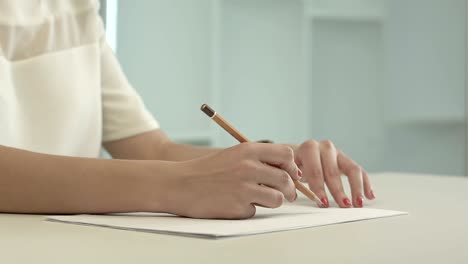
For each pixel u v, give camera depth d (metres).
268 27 3.37
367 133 3.52
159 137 1.32
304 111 3.37
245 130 3.33
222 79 3.26
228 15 3.27
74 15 1.25
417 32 3.51
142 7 2.95
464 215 0.77
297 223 0.67
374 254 0.51
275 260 0.48
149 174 0.74
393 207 0.86
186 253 0.51
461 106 3.52
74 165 0.77
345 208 0.84
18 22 1.14
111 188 0.75
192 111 3.13
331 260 0.48
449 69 3.53
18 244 0.55
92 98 1.26
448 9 3.52
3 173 0.77
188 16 3.11
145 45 2.97
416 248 0.54
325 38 3.44
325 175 0.91
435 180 1.34
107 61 1.34
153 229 0.62
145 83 2.99
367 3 3.49
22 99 1.16
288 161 0.74
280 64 3.38
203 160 0.73
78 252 0.51
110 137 1.33
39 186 0.76
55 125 1.18
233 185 0.70
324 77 3.45
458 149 3.53
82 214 0.76
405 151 3.54
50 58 1.19
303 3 3.38
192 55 3.13
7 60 1.14
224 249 0.53
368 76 3.50
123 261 0.48
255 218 0.72
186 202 0.72
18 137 1.14
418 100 3.54
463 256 0.51
